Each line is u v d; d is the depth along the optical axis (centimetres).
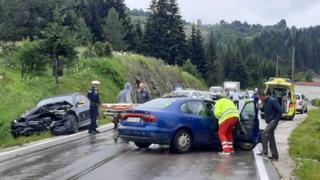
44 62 3250
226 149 1462
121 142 1717
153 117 1455
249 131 1537
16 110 2588
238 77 11675
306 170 1205
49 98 2145
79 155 1397
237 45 16700
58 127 1961
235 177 1081
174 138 1459
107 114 2269
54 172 1124
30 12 7256
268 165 1261
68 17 7231
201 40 9581
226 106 1477
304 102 4716
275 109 1402
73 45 3316
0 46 3653
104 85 3912
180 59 8775
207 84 9431
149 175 1091
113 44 8444
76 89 3472
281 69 15250
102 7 9775
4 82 2958
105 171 1139
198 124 1510
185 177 1071
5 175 1089
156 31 8606
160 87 5438
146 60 5491
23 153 1432
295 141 1909
